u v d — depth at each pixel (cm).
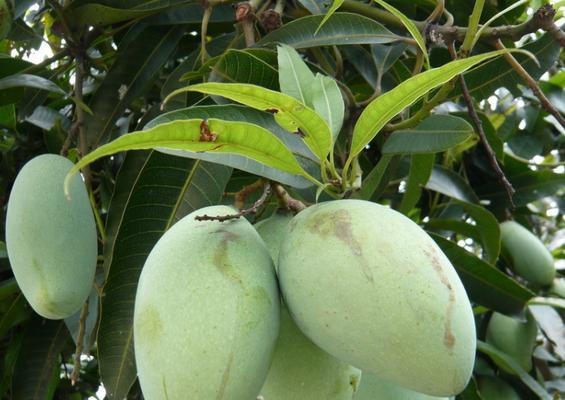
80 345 57
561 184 90
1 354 82
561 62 105
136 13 70
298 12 68
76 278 51
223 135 39
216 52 69
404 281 36
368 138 43
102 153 36
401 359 36
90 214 54
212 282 37
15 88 72
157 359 36
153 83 75
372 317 36
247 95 39
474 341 37
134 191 55
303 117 40
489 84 69
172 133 37
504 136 93
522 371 78
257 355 37
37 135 81
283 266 40
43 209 51
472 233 85
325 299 37
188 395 35
